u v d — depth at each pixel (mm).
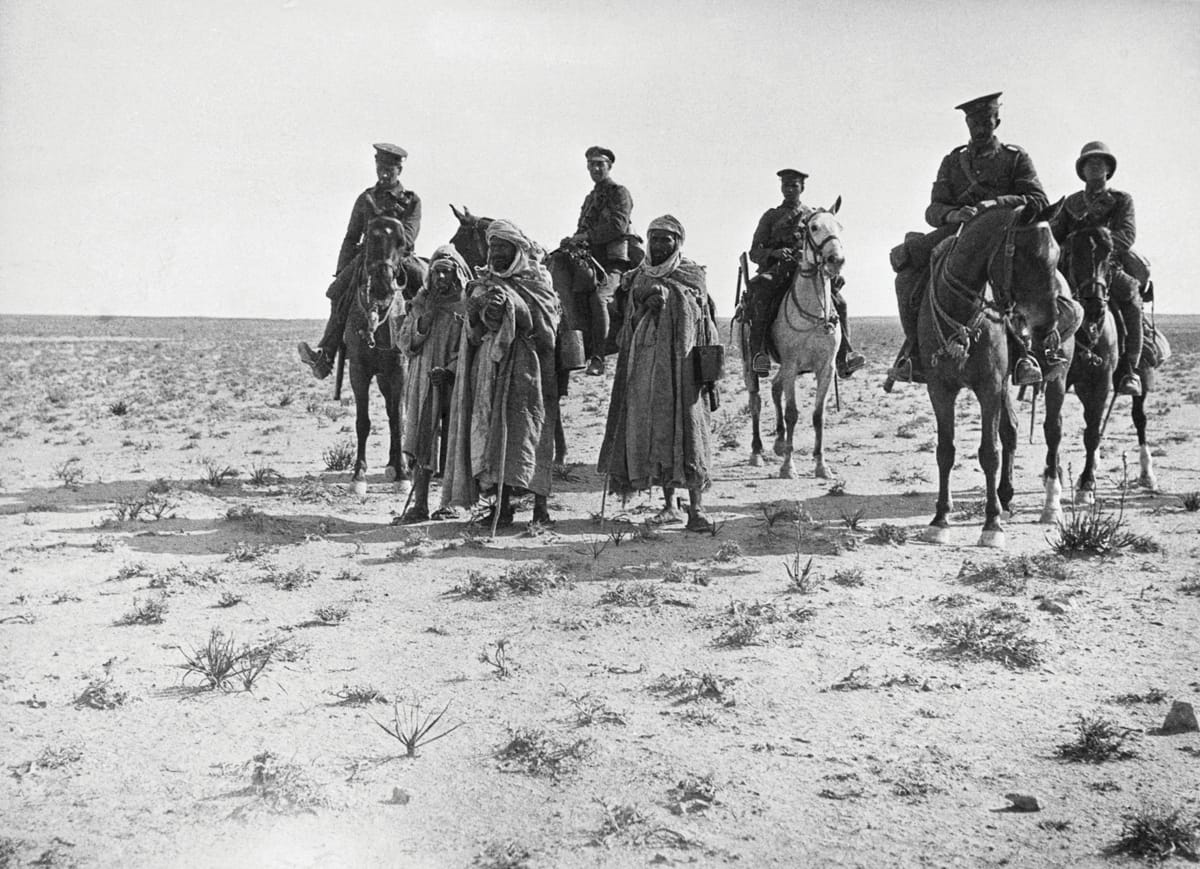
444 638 6949
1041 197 9336
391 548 9633
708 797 4645
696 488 10117
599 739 5301
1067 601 7562
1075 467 14414
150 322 150500
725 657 6535
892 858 4168
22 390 34500
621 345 10266
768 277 13938
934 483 13336
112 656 6539
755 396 15164
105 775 4887
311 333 115562
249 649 6602
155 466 15656
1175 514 10711
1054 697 5859
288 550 9492
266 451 17750
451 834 4355
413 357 11070
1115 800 4656
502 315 9820
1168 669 6250
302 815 4504
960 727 5457
